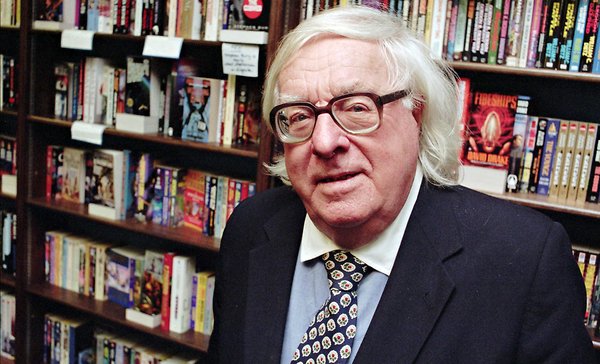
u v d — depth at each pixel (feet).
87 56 7.93
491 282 2.86
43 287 7.86
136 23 6.56
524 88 5.70
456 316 2.83
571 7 4.78
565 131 5.04
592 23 4.72
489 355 2.74
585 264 5.13
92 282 7.60
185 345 6.53
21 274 7.77
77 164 7.51
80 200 7.55
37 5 7.24
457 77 5.11
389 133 2.85
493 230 3.03
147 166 6.95
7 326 8.24
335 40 2.87
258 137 6.31
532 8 4.90
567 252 2.99
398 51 2.94
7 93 7.84
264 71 5.90
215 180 6.49
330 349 2.97
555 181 5.12
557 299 2.82
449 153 3.32
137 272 7.06
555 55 4.87
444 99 3.21
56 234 7.91
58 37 7.65
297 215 3.59
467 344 2.78
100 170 7.20
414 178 3.22
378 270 3.10
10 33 8.56
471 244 2.99
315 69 2.84
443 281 2.89
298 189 3.05
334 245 3.21
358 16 2.96
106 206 7.11
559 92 5.57
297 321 3.24
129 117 6.79
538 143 5.14
